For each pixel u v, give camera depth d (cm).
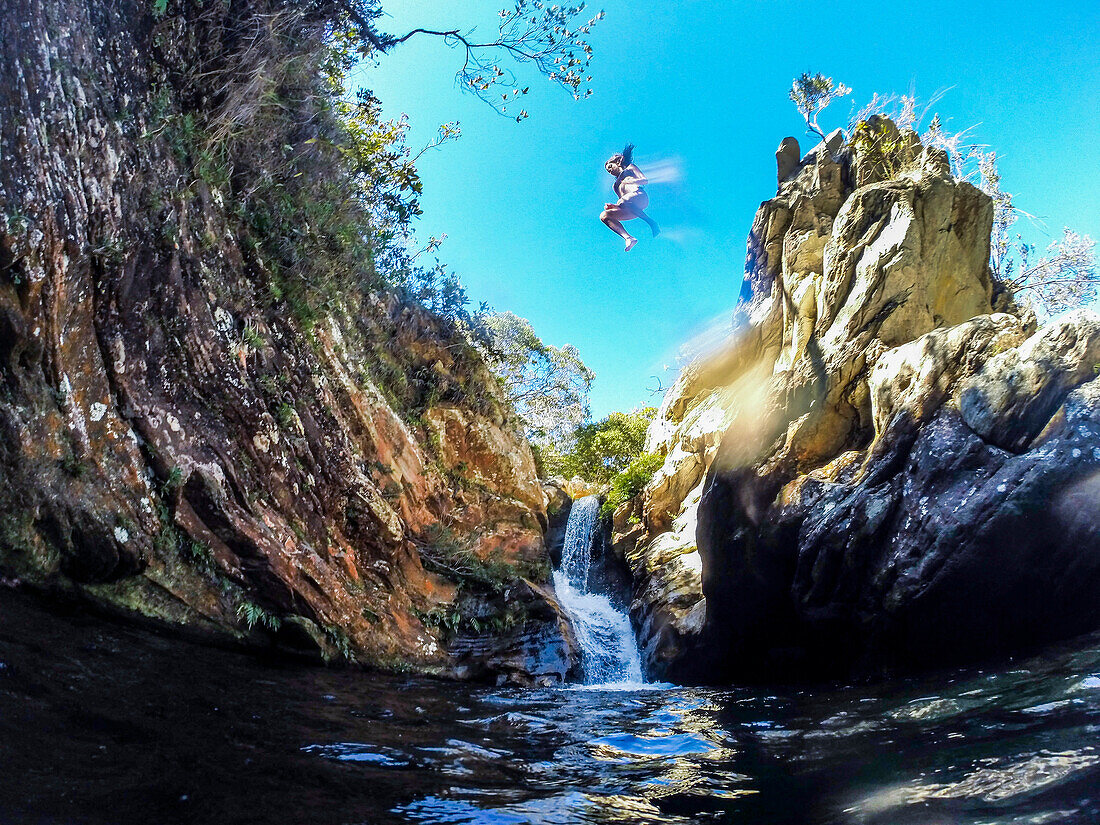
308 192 1041
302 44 963
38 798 272
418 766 420
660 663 1191
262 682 593
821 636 907
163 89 752
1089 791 300
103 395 648
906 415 860
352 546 964
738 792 392
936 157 1170
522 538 1450
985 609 738
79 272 622
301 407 900
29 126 576
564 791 396
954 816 299
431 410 1389
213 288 783
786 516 938
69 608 592
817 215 1294
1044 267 1600
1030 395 750
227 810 298
